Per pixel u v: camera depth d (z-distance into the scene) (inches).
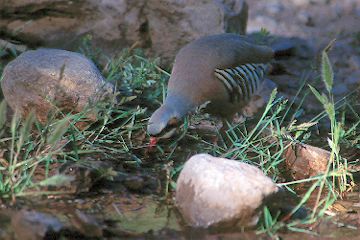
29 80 443.5
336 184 402.0
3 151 404.5
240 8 582.6
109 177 371.9
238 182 332.8
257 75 466.3
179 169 390.9
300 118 510.9
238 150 420.2
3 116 354.0
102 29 566.9
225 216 329.4
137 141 444.5
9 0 557.6
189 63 435.5
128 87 502.9
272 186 337.1
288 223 344.5
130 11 565.3
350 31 709.3
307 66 623.8
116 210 352.2
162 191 379.6
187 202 342.0
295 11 752.3
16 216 315.6
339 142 433.1
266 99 530.9
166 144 442.3
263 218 336.8
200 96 435.8
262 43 611.8
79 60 456.4
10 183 352.8
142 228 333.7
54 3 562.3
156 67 516.1
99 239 319.0
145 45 573.0
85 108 422.6
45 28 571.5
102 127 429.1
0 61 550.6
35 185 344.2
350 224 348.8
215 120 484.4
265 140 427.5
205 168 340.2
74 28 570.9
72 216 339.3
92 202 358.0
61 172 369.4
